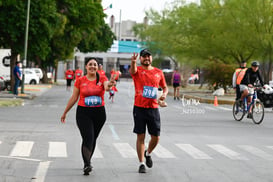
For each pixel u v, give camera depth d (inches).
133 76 561.9
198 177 536.4
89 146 536.4
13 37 2042.3
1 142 761.0
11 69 2154.3
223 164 619.5
